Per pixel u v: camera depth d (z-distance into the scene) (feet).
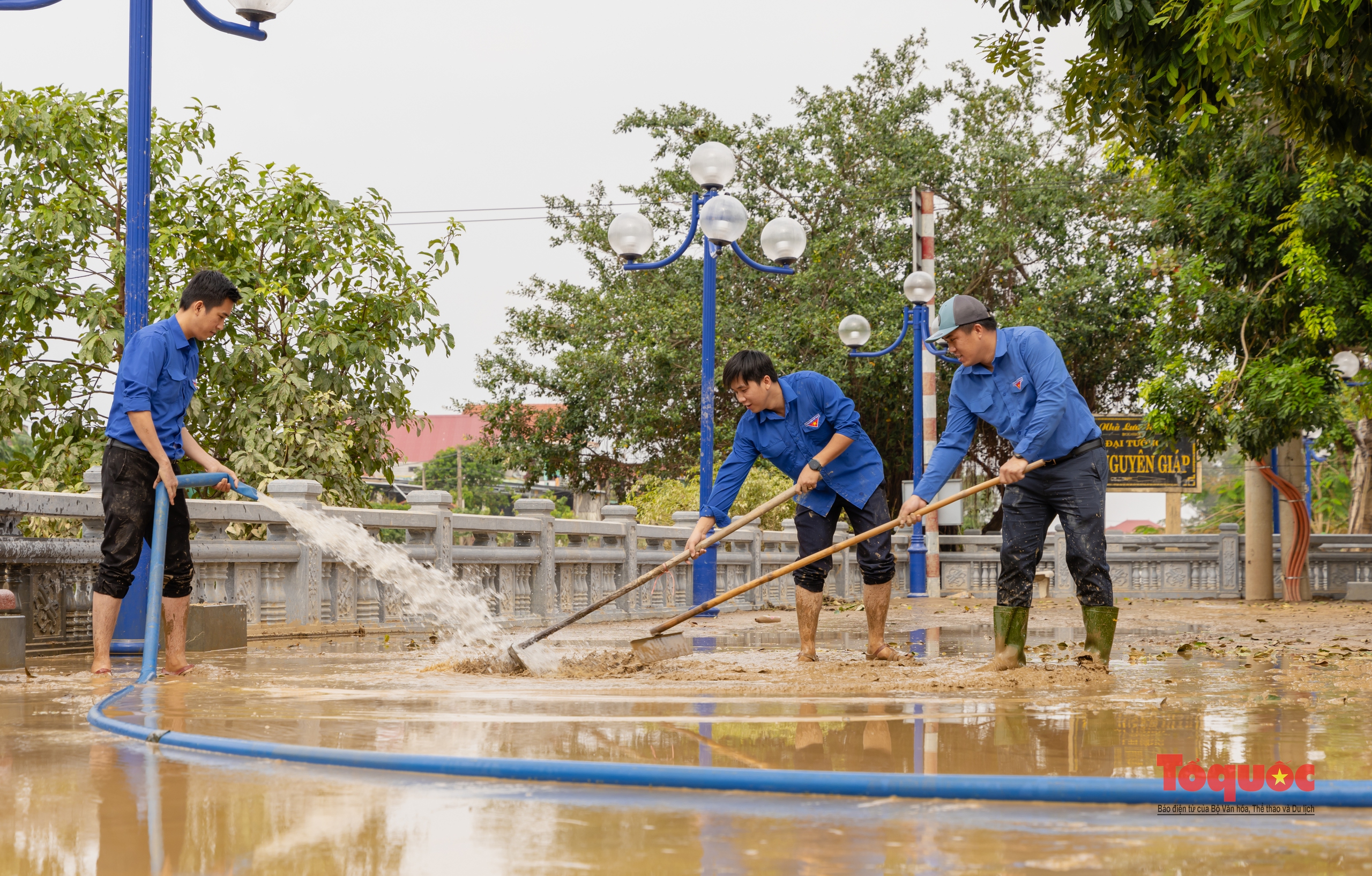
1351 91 21.72
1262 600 50.70
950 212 73.31
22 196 35.22
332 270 38.09
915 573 53.67
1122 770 7.67
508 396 73.92
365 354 37.65
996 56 23.24
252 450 35.88
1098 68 22.49
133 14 19.48
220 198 39.14
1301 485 51.83
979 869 5.44
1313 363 43.06
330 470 36.29
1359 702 11.81
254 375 38.19
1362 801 6.75
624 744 8.95
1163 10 19.58
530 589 32.86
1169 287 49.26
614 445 73.87
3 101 35.73
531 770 7.63
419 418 40.73
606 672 15.84
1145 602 51.34
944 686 13.74
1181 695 12.59
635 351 69.21
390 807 6.86
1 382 36.09
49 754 8.86
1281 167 43.01
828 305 68.54
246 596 25.13
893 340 65.16
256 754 8.62
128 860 5.73
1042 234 70.54
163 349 15.93
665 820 6.49
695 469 60.13
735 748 8.72
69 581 20.89
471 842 6.01
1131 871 5.40
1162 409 47.75
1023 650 16.47
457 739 9.21
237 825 6.42
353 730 9.78
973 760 8.15
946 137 71.36
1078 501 16.12
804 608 18.30
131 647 19.24
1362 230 41.29
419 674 15.52
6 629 16.21
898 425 73.10
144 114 19.57
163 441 16.05
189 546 16.30
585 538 36.47
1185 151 44.88
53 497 20.27
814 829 6.25
